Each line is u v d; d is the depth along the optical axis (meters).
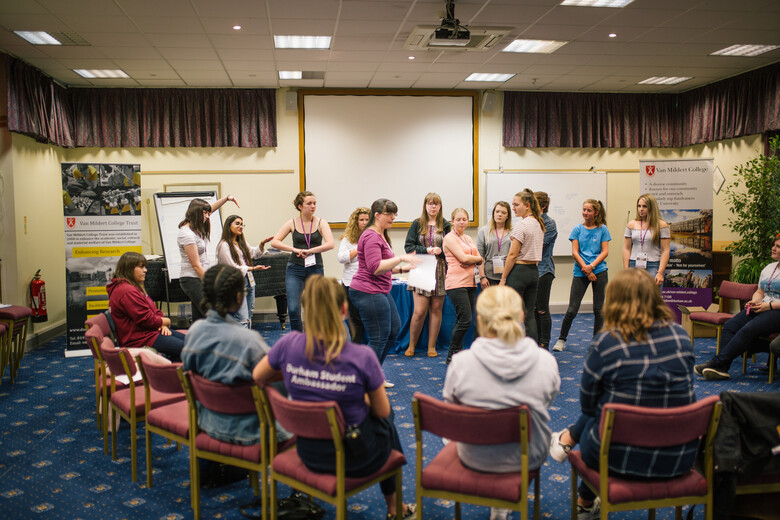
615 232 8.69
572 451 2.46
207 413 2.62
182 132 7.78
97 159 7.74
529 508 2.80
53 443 3.65
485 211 8.38
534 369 2.19
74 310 5.97
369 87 8.02
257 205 8.02
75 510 2.80
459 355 2.25
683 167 6.67
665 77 7.58
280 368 2.32
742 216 6.71
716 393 4.51
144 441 3.67
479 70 7.11
